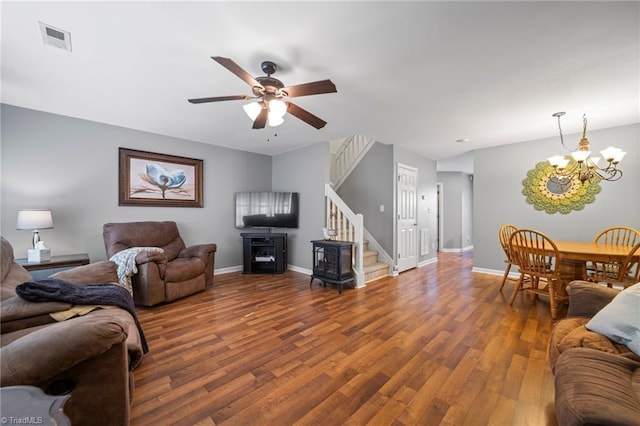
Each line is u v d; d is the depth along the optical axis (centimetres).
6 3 146
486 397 157
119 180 363
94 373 103
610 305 143
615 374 104
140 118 334
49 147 315
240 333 238
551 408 148
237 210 479
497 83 238
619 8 149
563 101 275
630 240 338
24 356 91
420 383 170
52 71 222
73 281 198
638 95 259
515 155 436
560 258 281
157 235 368
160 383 169
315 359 197
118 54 198
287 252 511
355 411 146
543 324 256
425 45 185
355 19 160
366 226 507
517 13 154
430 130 375
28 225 271
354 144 526
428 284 402
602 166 358
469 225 820
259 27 168
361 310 295
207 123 353
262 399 155
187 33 174
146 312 288
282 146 478
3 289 152
